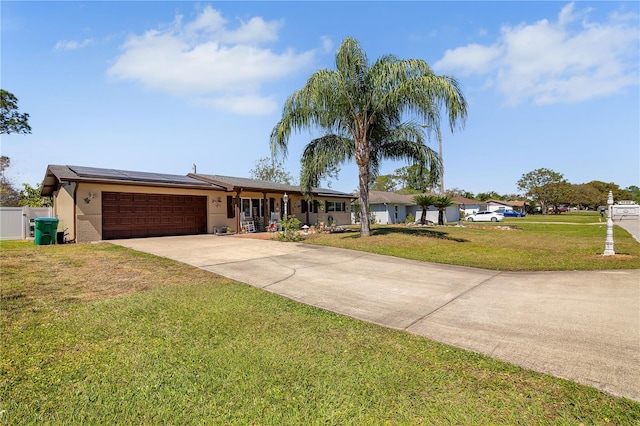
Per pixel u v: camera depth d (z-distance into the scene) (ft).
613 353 10.64
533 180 213.66
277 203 68.13
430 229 60.44
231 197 58.65
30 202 71.15
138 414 7.44
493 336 12.39
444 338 12.26
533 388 8.63
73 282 19.31
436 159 43.50
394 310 15.79
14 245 36.35
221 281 20.70
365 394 8.38
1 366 9.35
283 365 9.92
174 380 8.93
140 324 12.96
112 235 44.16
